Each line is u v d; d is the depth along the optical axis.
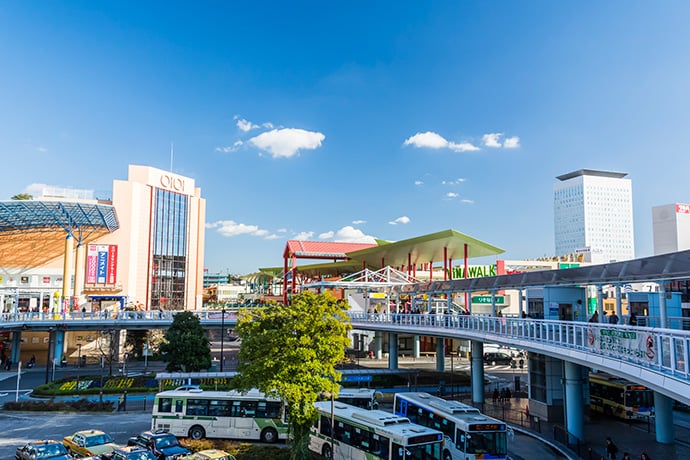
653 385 16.06
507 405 37.59
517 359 64.81
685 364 14.34
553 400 32.06
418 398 28.55
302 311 22.80
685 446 27.12
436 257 74.94
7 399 40.00
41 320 54.81
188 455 21.12
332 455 24.72
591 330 20.53
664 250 62.53
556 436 28.11
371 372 43.31
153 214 82.75
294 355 21.84
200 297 91.94
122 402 38.44
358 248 86.19
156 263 83.12
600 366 19.77
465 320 36.09
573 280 26.83
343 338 23.12
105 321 56.38
